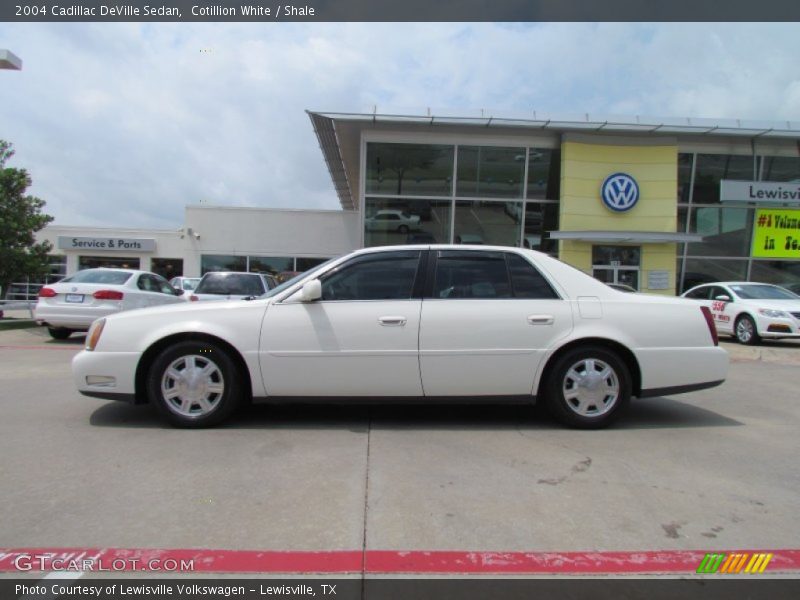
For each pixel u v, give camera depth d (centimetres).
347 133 1864
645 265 1803
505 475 375
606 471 385
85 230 2728
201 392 475
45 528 292
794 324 1193
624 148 1803
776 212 1898
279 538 285
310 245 2572
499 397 488
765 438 472
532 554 273
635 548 280
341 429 482
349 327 475
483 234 1814
